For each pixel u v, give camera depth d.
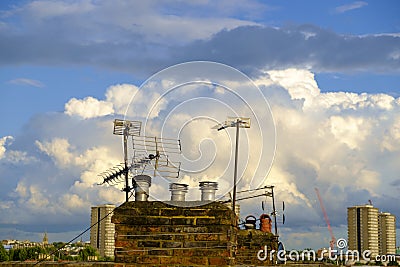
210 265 11.21
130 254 11.36
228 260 11.18
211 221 11.30
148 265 11.30
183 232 11.34
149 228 11.40
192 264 11.25
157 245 11.34
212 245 11.26
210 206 11.37
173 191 11.87
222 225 11.28
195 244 11.29
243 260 17.53
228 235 11.25
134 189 12.10
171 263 11.28
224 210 11.31
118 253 11.38
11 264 12.09
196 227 11.33
